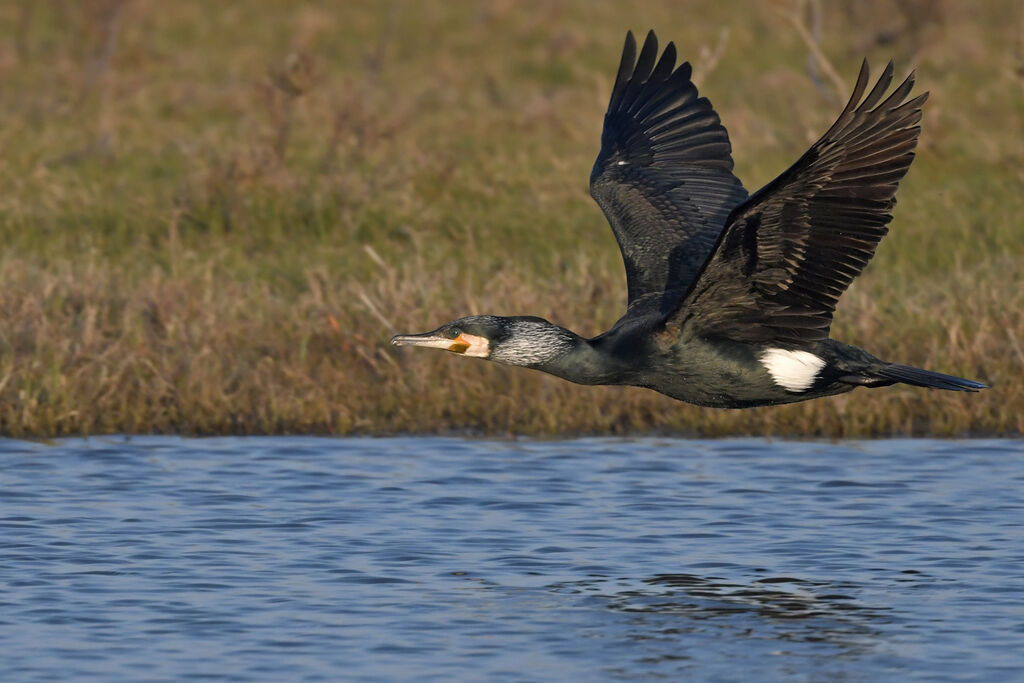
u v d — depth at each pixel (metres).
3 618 9.55
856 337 15.09
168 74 29.11
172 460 13.16
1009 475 12.74
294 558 10.67
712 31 33.00
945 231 18.80
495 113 25.59
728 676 8.77
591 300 15.99
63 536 11.08
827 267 9.05
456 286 16.58
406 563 10.59
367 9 35.94
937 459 13.26
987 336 14.91
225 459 13.22
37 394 14.12
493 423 14.50
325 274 16.77
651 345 9.64
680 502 11.99
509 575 10.38
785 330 9.44
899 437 14.13
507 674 8.79
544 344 9.68
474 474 12.78
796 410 14.35
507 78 29.39
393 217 19.14
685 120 11.31
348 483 12.51
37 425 13.99
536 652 9.12
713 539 11.11
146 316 15.77
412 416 14.51
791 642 9.27
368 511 11.75
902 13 29.56
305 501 11.99
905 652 9.11
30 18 33.69
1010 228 18.75
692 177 11.15
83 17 29.77
